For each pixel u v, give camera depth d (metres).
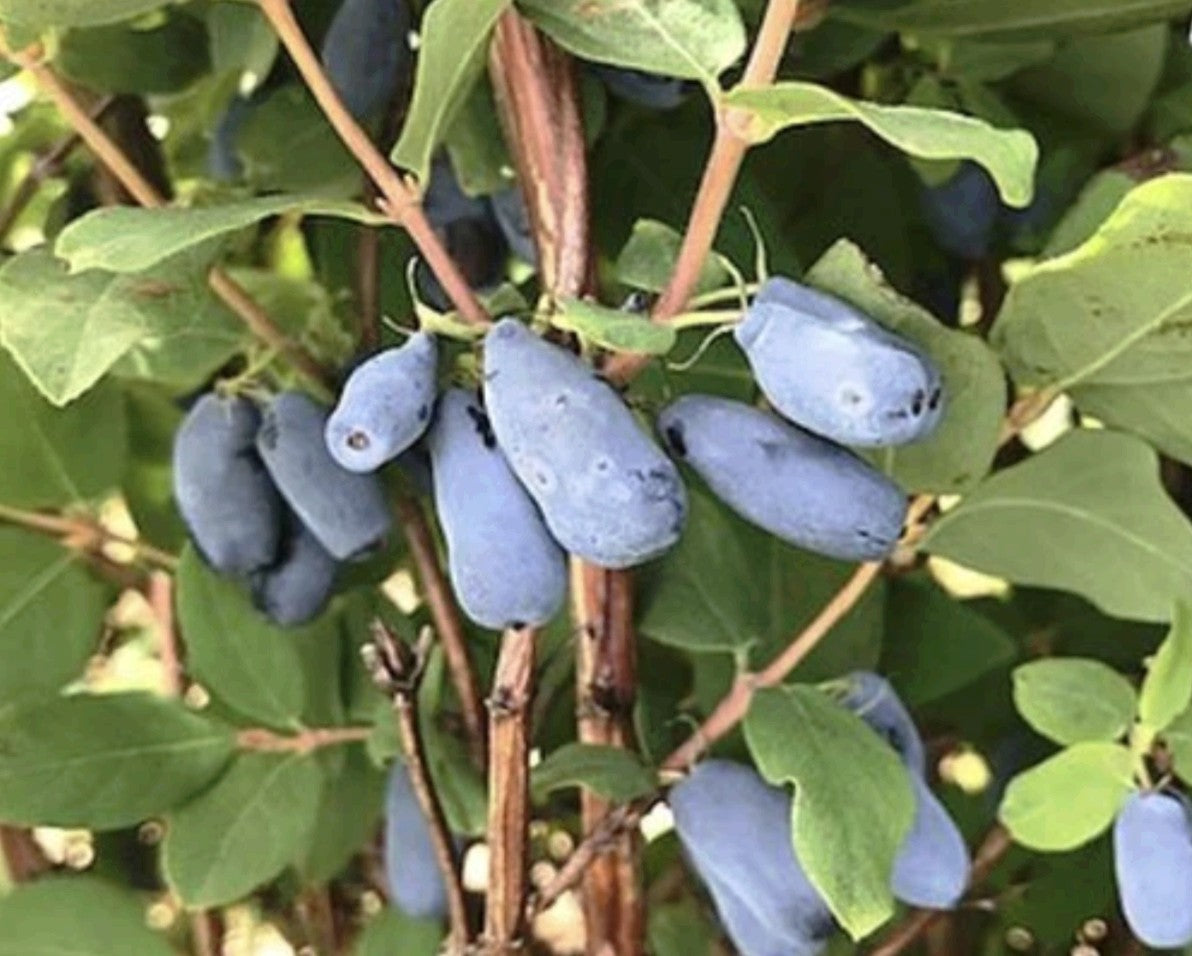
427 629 0.27
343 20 0.29
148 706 0.32
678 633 0.30
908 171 0.36
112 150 0.26
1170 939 0.26
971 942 0.37
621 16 0.23
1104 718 0.27
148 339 0.27
